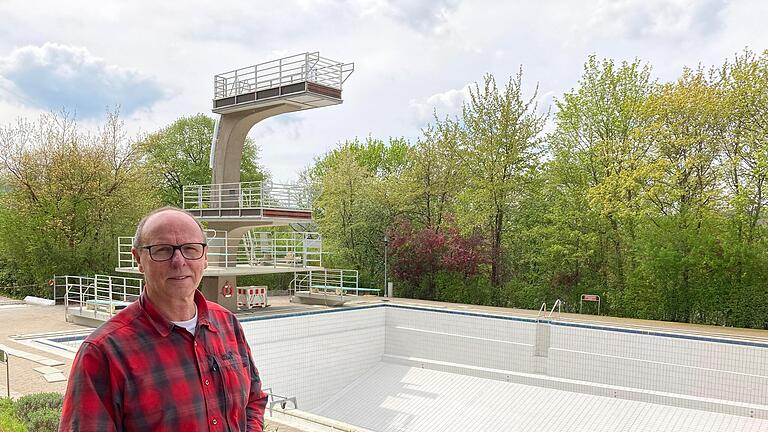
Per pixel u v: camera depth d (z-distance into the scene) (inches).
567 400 584.4
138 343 86.9
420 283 998.4
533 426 538.3
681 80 779.4
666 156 778.2
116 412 83.9
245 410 99.7
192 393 88.7
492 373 658.8
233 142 745.6
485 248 972.6
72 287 868.0
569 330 660.7
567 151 932.0
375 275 1065.5
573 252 891.4
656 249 745.6
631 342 621.0
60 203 878.4
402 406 627.5
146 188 986.7
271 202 705.6
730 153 741.3
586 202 893.2
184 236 91.1
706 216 733.3
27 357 462.0
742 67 734.5
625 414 545.6
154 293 90.6
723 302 717.9
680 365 583.8
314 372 687.1
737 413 526.6
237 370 97.5
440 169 1077.8
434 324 758.5
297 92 658.2
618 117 890.7
